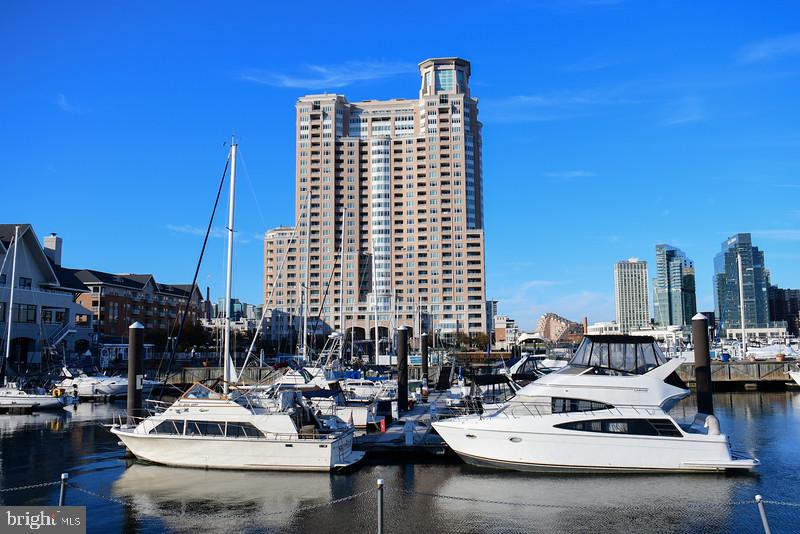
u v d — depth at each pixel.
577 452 25.73
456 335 172.88
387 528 19.47
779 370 67.06
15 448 32.34
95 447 32.56
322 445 26.11
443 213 198.12
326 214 197.25
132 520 20.19
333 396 32.47
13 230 78.81
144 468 26.83
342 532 19.06
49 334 77.38
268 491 23.41
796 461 27.84
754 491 23.20
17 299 73.56
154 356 92.19
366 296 195.12
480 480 24.92
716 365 67.56
